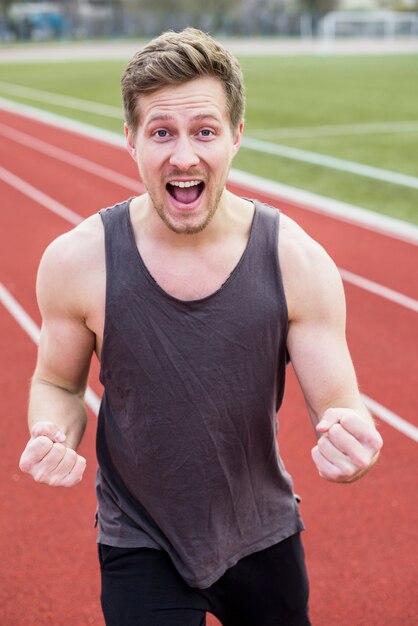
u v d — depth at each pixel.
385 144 13.48
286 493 1.83
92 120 16.91
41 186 10.55
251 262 1.60
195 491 1.64
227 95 1.52
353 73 28.70
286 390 4.61
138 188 10.27
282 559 1.82
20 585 3.00
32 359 5.14
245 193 9.82
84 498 3.56
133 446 1.65
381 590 2.95
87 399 4.50
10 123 16.73
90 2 61.47
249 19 57.97
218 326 1.58
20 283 6.70
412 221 8.30
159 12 58.78
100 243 1.64
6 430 4.19
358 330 5.50
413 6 63.09
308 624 1.92
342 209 8.82
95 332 1.68
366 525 3.34
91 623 2.81
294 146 13.45
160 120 1.49
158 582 1.70
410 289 6.30
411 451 3.93
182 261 1.59
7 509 3.48
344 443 1.43
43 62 37.72
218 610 1.83
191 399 1.60
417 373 4.83
